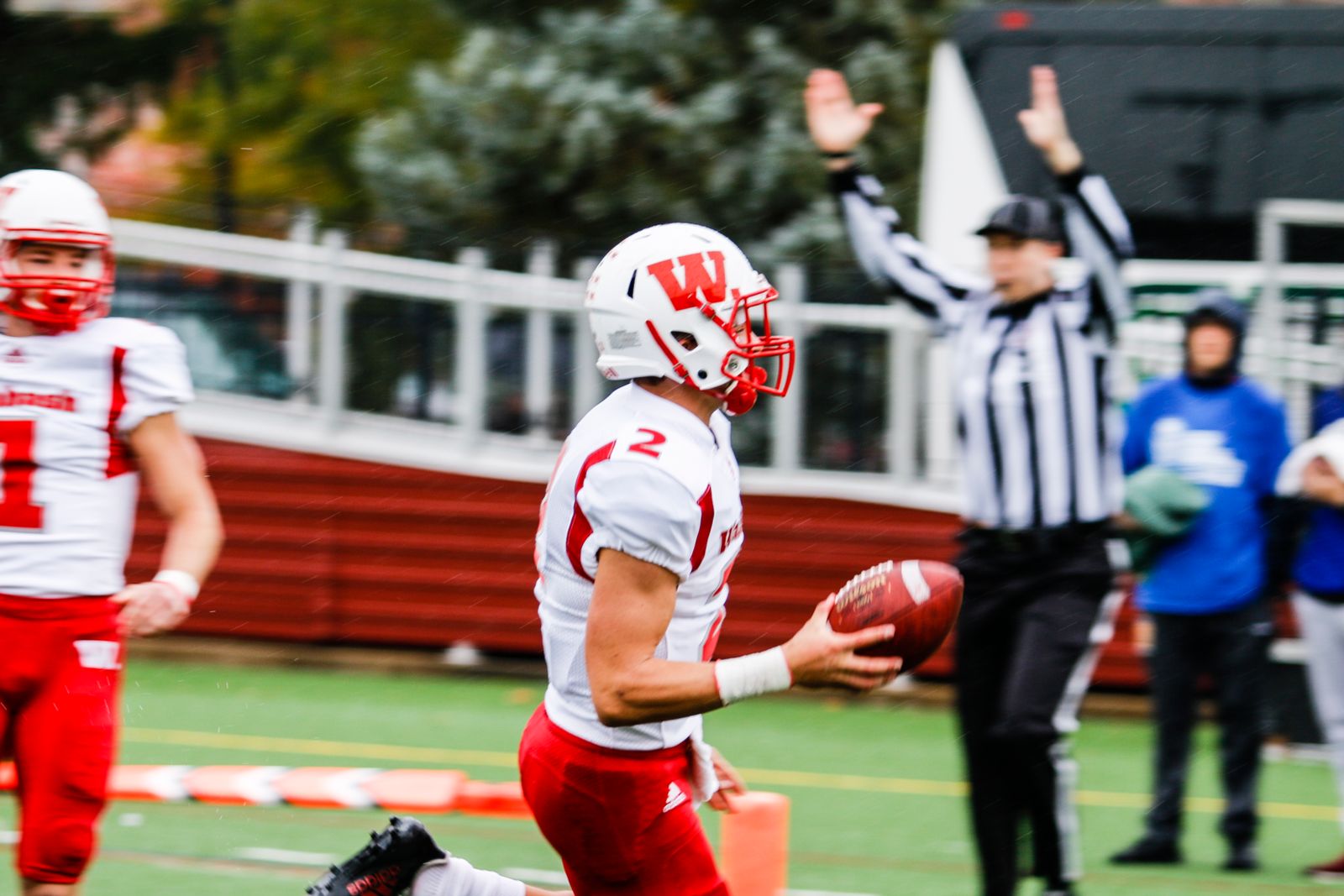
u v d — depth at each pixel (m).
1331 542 21.78
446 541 36.38
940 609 11.30
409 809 20.69
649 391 11.74
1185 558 22.00
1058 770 17.45
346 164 68.38
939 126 41.31
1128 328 33.91
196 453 14.93
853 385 34.75
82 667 14.09
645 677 10.78
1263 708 22.00
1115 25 40.53
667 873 12.10
